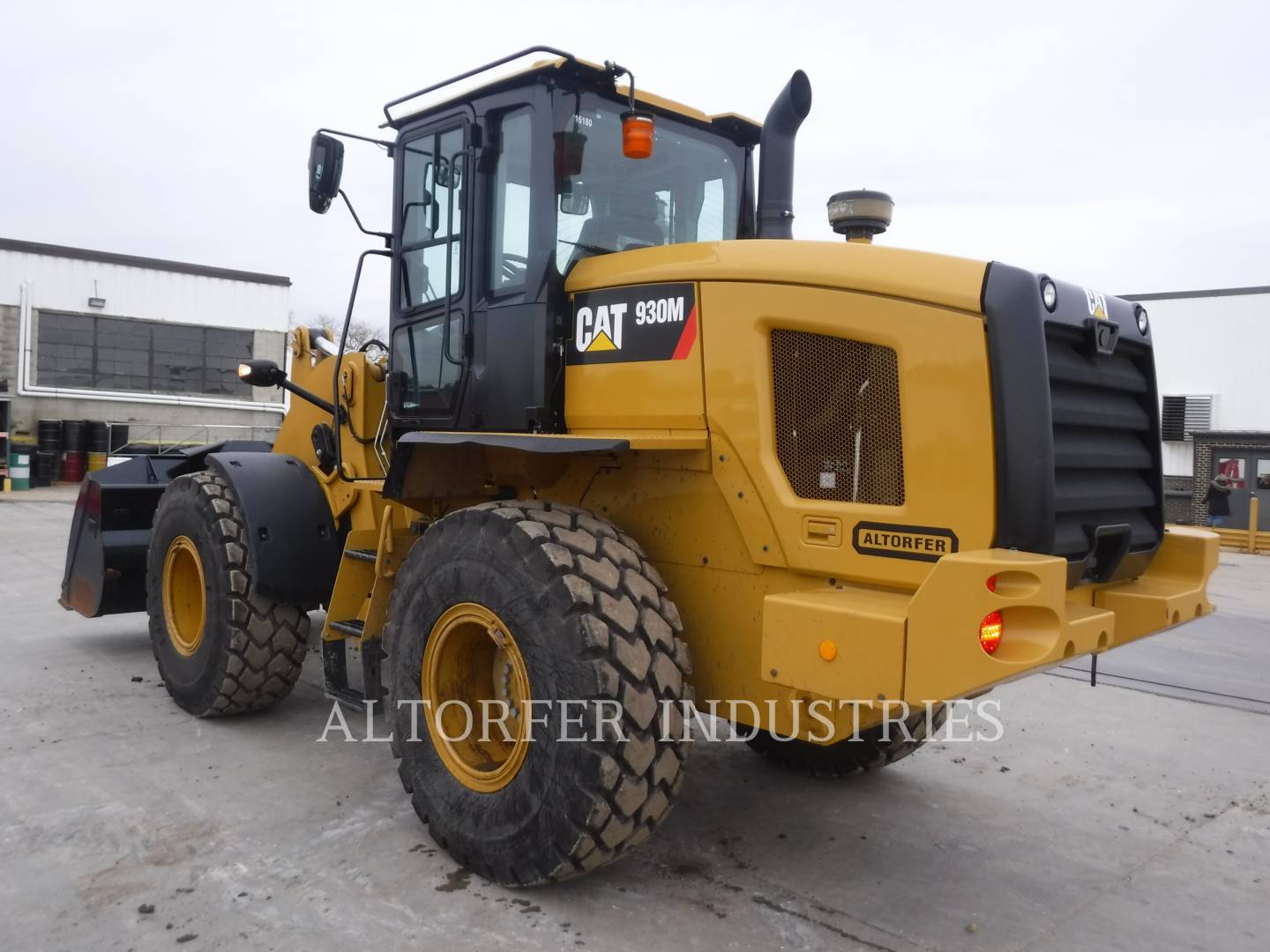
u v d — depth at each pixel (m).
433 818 3.16
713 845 3.38
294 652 4.45
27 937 2.64
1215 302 21.36
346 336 4.11
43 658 5.69
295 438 4.92
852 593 2.76
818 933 2.79
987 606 2.34
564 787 2.75
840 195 3.25
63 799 3.58
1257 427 20.97
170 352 22.05
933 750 4.53
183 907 2.81
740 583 3.04
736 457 2.97
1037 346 2.56
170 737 4.30
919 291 2.68
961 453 2.60
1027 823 3.68
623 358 3.21
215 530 4.36
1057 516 2.76
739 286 2.96
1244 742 4.75
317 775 3.88
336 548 4.43
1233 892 3.15
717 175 3.94
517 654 2.95
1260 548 16.66
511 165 3.45
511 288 3.41
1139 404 3.25
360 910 2.83
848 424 2.84
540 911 2.85
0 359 20.30
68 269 20.88
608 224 3.52
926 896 3.06
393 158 3.97
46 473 19.72
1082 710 5.27
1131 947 2.79
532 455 3.38
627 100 3.56
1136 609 3.09
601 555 2.90
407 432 3.92
